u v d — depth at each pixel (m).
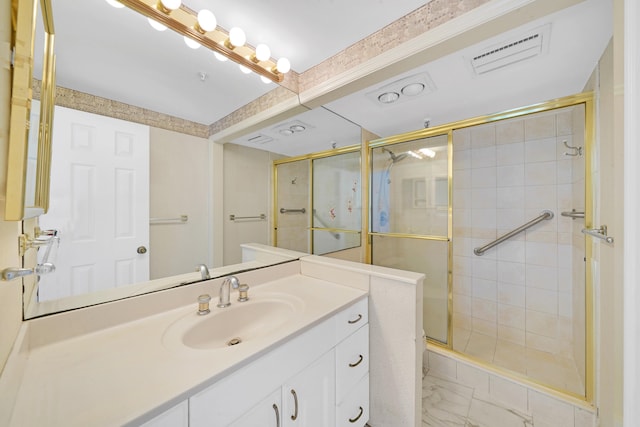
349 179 2.18
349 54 1.26
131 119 0.98
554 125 1.96
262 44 1.24
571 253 1.91
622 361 0.72
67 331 0.79
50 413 0.51
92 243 0.88
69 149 0.82
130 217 0.98
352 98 1.63
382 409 1.27
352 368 1.15
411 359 1.16
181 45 1.10
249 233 1.48
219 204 1.32
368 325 1.27
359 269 1.32
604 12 0.91
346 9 1.03
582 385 1.53
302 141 1.77
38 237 0.74
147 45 1.01
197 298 1.11
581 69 1.29
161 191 1.09
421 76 1.36
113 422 0.49
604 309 1.16
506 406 1.52
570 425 1.34
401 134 2.22
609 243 1.02
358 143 2.24
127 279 0.97
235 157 1.39
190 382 0.60
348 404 1.12
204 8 1.05
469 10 0.90
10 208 0.42
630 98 0.66
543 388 1.46
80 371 0.64
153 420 0.53
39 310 0.76
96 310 0.85
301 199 1.80
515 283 2.14
